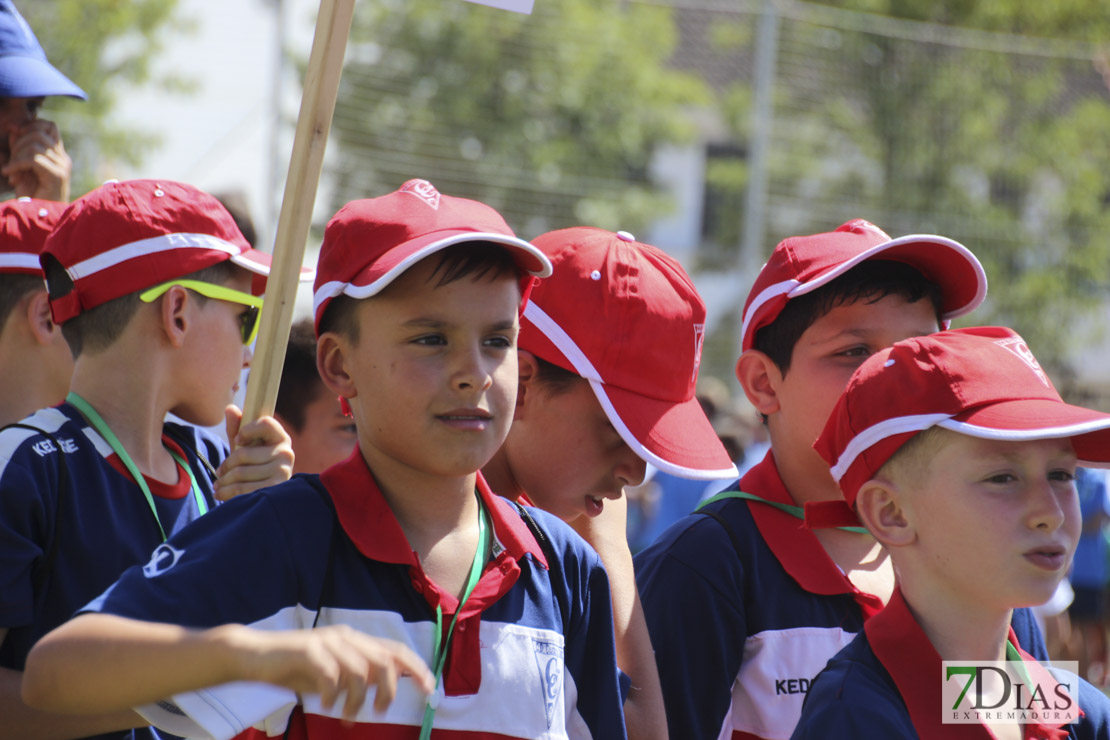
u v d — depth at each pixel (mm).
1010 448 3055
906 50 17938
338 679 2193
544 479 3715
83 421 3592
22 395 4098
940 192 17844
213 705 2547
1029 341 17219
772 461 4113
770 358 4105
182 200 3803
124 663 2301
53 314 3779
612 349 3648
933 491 3104
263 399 3105
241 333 3951
